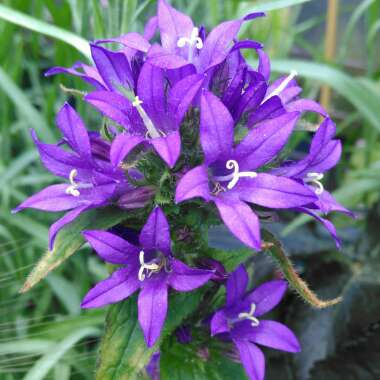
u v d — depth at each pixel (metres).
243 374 0.16
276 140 0.12
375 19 0.29
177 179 0.13
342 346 0.24
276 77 0.29
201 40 0.13
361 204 0.32
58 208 0.13
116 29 0.21
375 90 0.26
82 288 0.24
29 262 0.23
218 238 0.26
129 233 0.14
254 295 0.16
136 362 0.14
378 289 0.24
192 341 0.16
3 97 0.25
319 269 0.26
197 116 0.13
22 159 0.24
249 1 0.28
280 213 0.29
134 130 0.13
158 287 0.13
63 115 0.12
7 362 0.19
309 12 0.38
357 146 0.33
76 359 0.20
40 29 0.19
